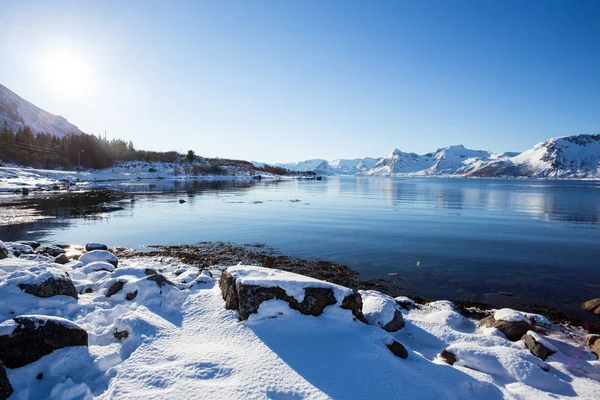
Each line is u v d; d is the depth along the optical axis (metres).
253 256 14.58
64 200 36.75
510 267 13.45
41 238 17.81
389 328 6.48
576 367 5.66
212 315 5.87
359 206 36.59
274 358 4.58
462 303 9.70
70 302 5.82
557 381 5.03
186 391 3.82
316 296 5.73
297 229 21.41
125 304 6.20
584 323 8.42
